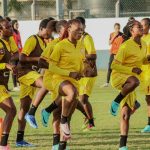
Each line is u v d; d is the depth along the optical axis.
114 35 42.44
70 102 18.25
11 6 57.44
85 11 56.00
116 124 27.42
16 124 27.62
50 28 22.36
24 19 56.62
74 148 21.19
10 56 19.78
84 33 24.20
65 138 18.67
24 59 22.17
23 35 55.66
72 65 18.80
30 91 22.42
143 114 30.73
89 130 25.62
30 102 22.52
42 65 19.67
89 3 56.75
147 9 56.03
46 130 25.78
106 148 21.16
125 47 20.19
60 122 18.97
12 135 24.50
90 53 23.95
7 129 19.00
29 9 57.53
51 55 18.70
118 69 20.16
